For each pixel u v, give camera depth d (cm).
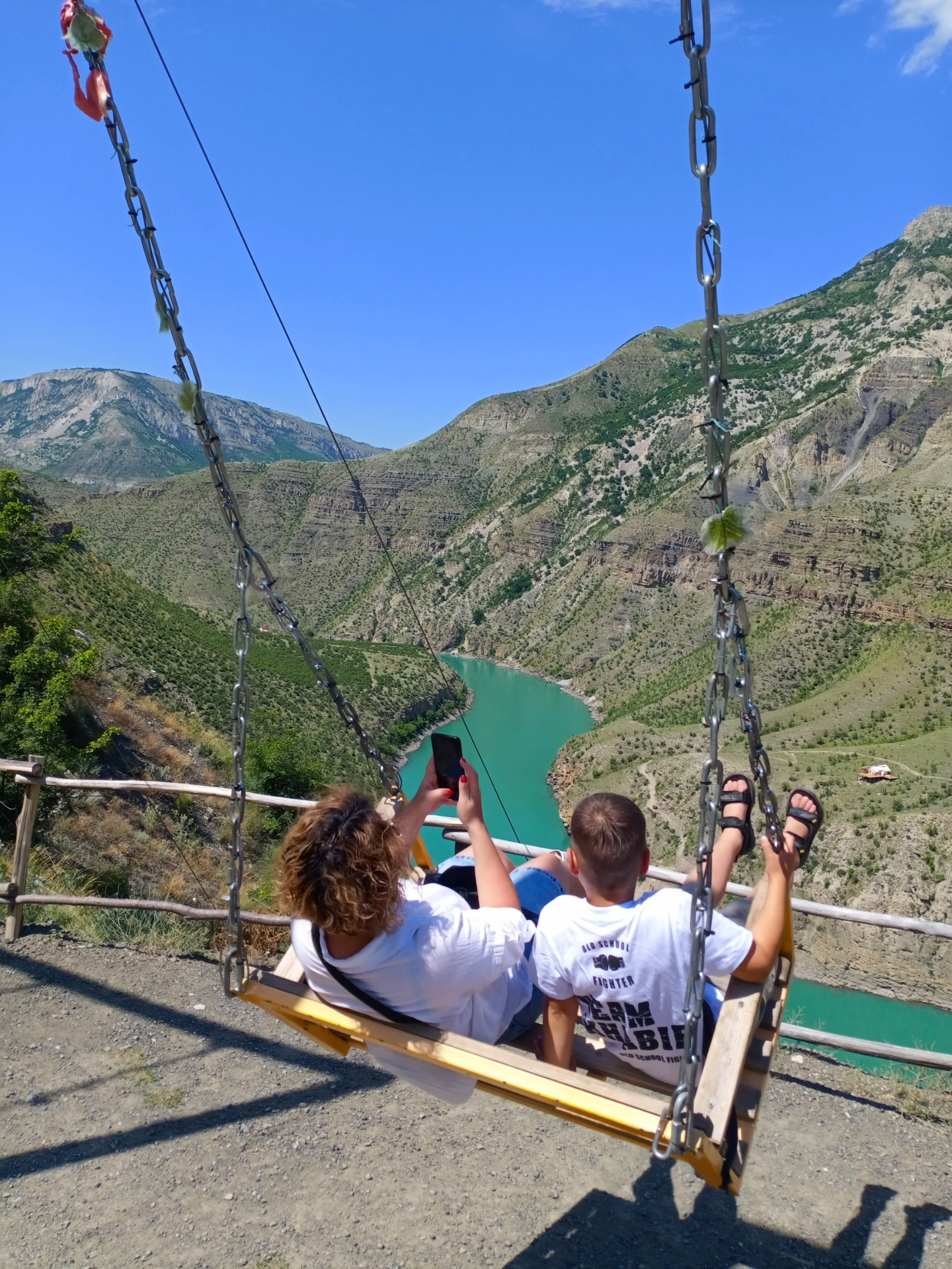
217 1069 475
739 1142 266
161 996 555
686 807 6462
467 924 281
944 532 10719
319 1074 475
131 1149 407
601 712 12638
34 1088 450
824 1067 507
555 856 368
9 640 1719
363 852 265
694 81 204
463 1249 353
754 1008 275
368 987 279
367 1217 370
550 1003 291
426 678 10162
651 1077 295
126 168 261
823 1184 400
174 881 1023
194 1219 365
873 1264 353
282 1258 346
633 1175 401
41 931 641
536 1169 402
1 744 1508
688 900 276
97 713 1856
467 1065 266
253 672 5875
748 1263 351
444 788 329
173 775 1869
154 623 4931
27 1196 374
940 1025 3394
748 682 263
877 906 4681
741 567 11706
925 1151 430
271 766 2400
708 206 208
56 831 1149
